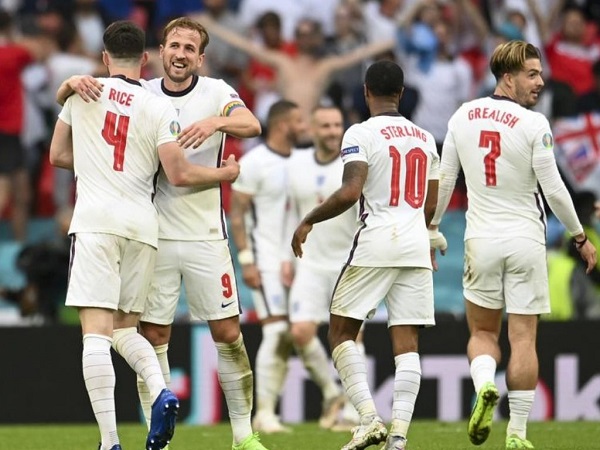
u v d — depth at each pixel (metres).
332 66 49.50
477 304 25.95
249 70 50.62
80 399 38.06
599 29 54.75
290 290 35.06
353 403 23.75
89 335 22.59
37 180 49.41
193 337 37.97
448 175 25.94
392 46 50.00
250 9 53.41
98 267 22.56
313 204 34.44
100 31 51.59
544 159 25.02
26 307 42.72
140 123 23.06
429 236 25.69
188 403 37.88
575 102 51.16
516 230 25.36
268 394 34.81
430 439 30.28
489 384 23.98
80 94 22.84
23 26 50.72
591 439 30.06
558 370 38.50
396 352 23.94
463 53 53.41
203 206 24.22
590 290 42.28
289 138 35.25
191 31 24.17
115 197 22.86
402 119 24.00
